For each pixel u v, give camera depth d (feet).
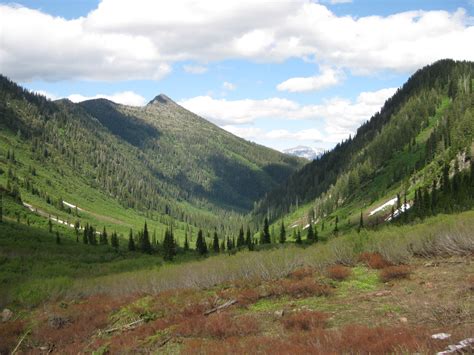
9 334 57.72
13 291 81.25
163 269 89.15
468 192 292.20
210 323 42.86
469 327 28.27
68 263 153.69
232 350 33.01
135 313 56.49
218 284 67.00
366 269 57.93
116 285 85.10
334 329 35.99
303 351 28.50
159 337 43.27
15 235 301.22
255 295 53.36
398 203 411.95
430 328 30.35
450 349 23.07
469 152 390.01
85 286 87.66
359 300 44.62
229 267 70.59
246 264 69.31
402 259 58.44
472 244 53.42
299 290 52.11
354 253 65.10
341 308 42.83
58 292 83.05
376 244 64.95
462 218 66.39
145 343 42.80
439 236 58.59
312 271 61.77
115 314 59.67
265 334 39.24
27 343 53.78
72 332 55.62
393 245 61.05
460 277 44.70
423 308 37.04
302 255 69.51
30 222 436.76
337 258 64.75
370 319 37.29
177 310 54.24
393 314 37.42
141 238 345.31
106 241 390.01
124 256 242.99
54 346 52.37
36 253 200.85
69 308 69.97
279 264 66.13
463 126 447.42
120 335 48.14
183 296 61.16
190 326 43.65
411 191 457.27
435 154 519.60
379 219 449.06
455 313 33.27
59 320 62.23
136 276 87.15
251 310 49.16
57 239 317.42
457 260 52.29
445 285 43.04
